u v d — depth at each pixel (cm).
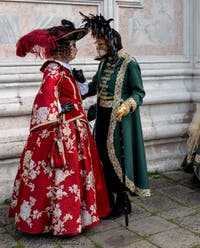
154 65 489
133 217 352
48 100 298
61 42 311
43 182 305
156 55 496
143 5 482
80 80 330
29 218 308
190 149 425
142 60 484
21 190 319
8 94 407
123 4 468
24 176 316
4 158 395
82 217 316
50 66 309
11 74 409
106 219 346
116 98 329
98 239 314
